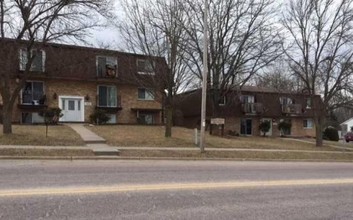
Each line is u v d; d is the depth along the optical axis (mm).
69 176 11758
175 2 27406
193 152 22016
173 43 25734
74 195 8781
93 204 8031
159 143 24438
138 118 40562
